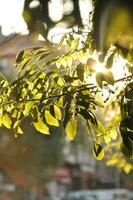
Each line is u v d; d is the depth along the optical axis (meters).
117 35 0.83
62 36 1.22
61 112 1.28
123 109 1.24
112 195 15.36
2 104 1.32
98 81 1.10
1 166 10.72
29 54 1.30
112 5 0.78
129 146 1.22
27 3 0.96
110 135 1.44
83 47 1.24
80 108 1.25
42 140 11.30
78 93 1.25
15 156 10.16
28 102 1.29
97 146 1.30
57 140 12.52
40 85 1.27
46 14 0.95
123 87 1.24
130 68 1.21
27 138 9.52
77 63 1.27
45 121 1.29
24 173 11.75
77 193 15.75
